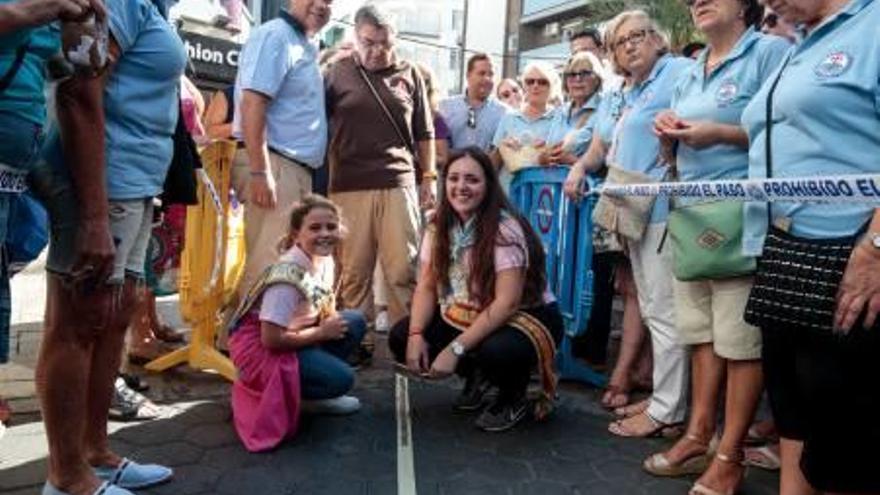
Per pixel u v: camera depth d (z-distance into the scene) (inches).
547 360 125.5
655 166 124.1
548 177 157.6
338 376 123.5
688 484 107.6
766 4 77.7
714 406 108.8
